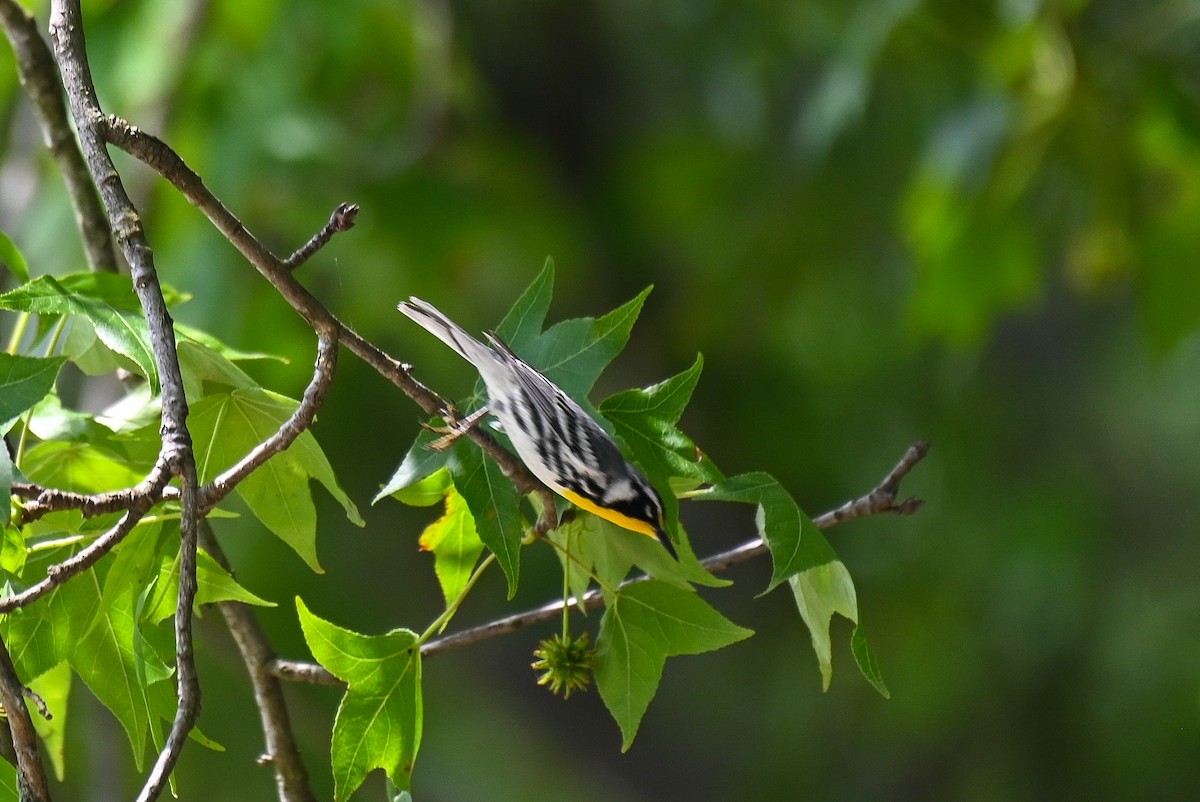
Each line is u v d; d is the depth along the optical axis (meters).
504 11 16.67
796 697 16.50
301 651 12.77
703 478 5.02
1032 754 16.22
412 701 5.07
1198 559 17.08
